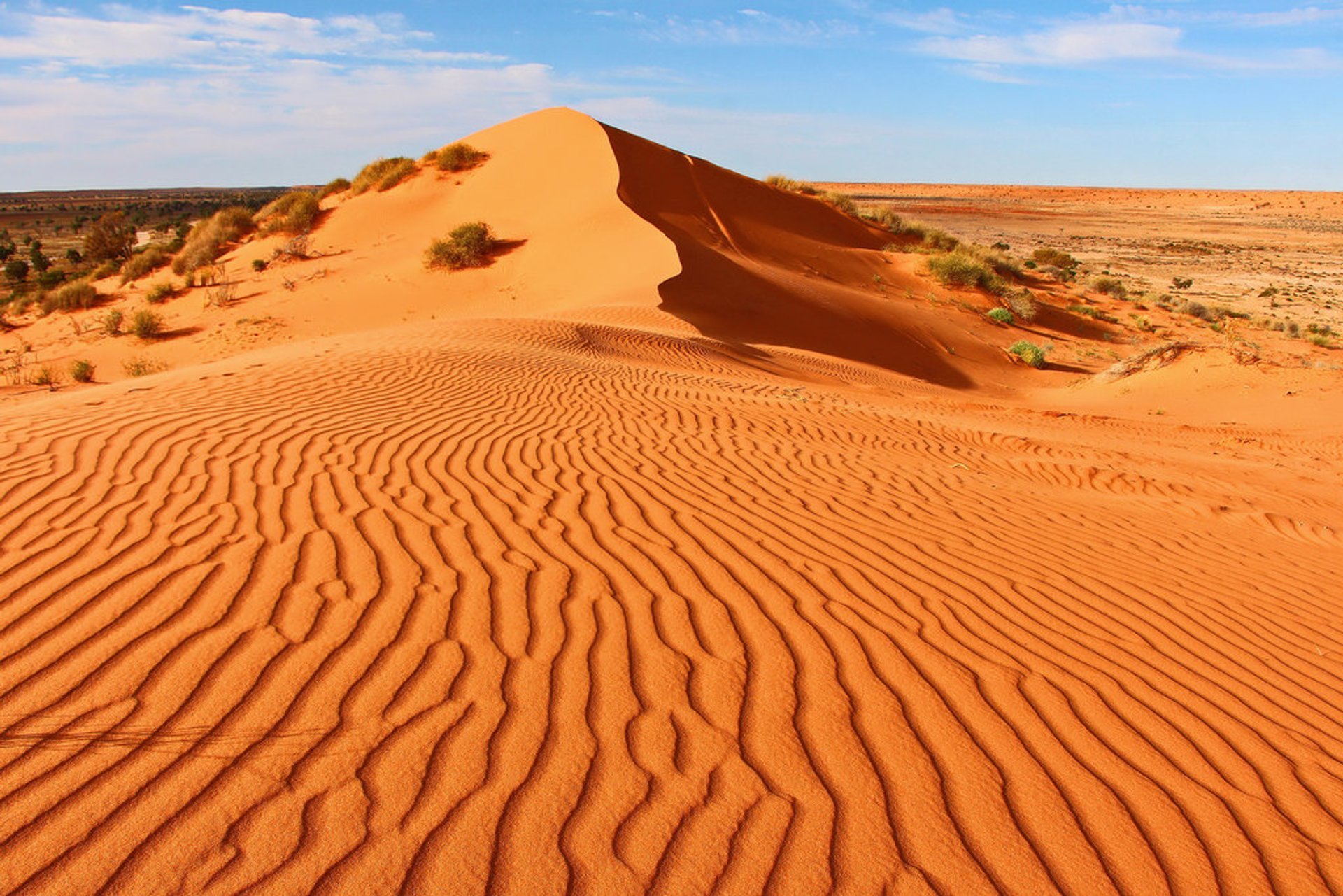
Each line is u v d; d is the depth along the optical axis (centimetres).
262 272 3033
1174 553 595
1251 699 378
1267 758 329
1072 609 460
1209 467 1091
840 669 363
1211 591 518
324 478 553
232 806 250
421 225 3500
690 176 3909
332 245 3328
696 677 345
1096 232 9250
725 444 803
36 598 364
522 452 681
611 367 1295
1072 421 1587
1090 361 2897
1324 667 423
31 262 6272
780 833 260
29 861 226
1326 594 541
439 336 1343
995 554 539
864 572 479
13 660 317
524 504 543
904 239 4747
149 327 2467
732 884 239
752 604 419
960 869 254
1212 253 7269
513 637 364
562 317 2058
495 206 3538
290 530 458
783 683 347
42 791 251
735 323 2411
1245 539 667
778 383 1585
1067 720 342
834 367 2064
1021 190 17962
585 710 314
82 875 222
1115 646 417
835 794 281
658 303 2330
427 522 489
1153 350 2222
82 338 2531
